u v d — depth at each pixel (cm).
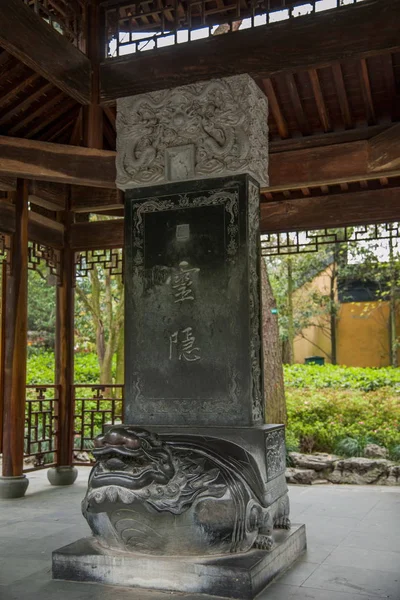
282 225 758
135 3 577
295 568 403
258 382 443
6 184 666
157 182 468
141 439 379
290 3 520
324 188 752
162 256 461
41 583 379
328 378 1375
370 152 562
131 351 459
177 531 371
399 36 484
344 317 1966
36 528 521
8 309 667
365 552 440
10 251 670
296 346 2155
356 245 1465
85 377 1474
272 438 428
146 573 369
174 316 451
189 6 553
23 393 668
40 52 513
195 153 460
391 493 672
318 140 655
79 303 1505
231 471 385
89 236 768
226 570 351
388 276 1633
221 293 441
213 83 463
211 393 435
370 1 495
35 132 660
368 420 977
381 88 608
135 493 370
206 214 454
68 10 577
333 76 593
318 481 754
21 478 660
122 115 486
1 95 583
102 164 556
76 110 668
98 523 388
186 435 422
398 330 1753
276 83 620
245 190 447
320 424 943
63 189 766
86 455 952
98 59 583
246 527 374
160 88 555
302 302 1734
